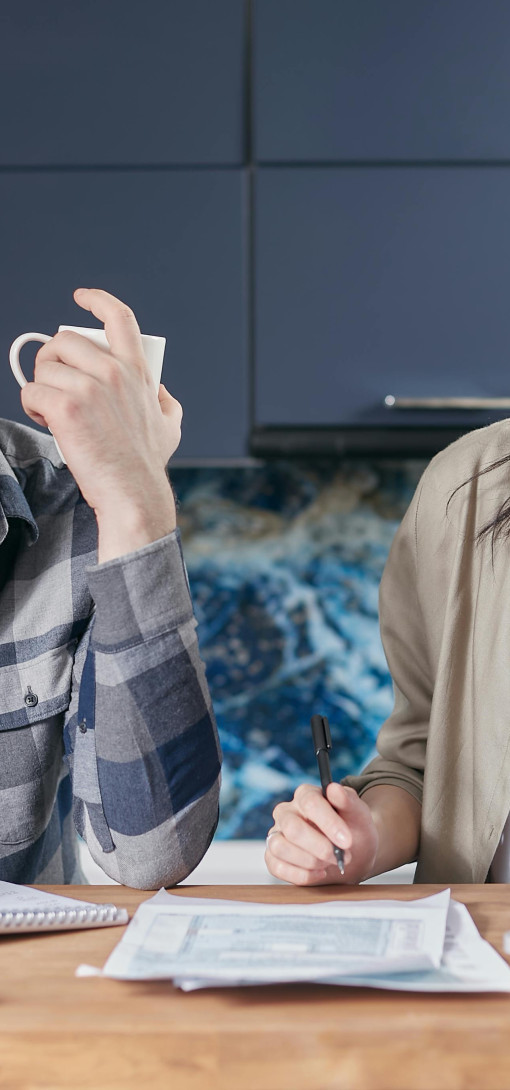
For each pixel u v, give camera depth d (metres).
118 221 1.56
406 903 0.58
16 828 0.80
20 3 1.54
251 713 1.96
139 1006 0.47
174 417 0.74
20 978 0.51
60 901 0.62
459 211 1.55
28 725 0.80
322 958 0.49
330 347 1.57
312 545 1.97
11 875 0.81
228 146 1.55
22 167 1.56
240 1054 0.44
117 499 0.68
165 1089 0.44
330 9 1.53
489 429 0.91
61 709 0.80
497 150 1.54
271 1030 0.44
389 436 1.58
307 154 1.54
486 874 0.82
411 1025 0.44
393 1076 0.44
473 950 0.52
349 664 1.96
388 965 0.48
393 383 1.57
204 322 1.57
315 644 1.96
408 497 1.96
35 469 0.86
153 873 0.70
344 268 1.55
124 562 0.68
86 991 0.49
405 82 1.53
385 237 1.55
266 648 1.96
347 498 1.96
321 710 1.96
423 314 1.56
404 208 1.55
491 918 0.58
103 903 0.63
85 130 1.55
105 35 1.54
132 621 0.69
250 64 1.55
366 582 1.96
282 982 0.49
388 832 0.80
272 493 1.97
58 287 1.56
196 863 0.72
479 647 0.84
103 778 0.71
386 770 0.90
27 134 1.55
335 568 1.97
